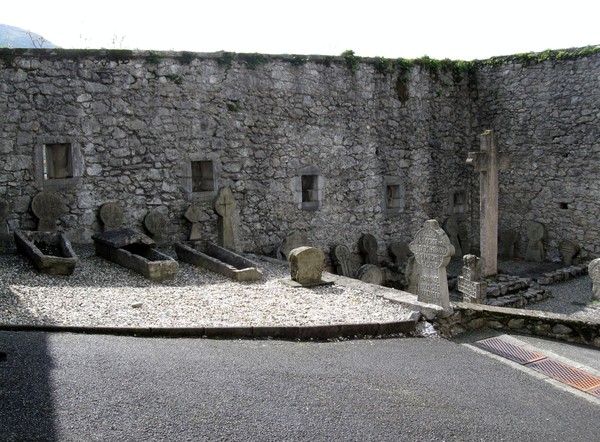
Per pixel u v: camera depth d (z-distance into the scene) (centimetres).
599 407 528
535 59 1462
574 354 681
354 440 419
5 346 531
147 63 1135
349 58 1369
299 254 886
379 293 830
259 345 618
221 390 477
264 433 415
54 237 976
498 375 591
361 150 1411
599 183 1376
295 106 1307
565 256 1436
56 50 1055
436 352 652
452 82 1555
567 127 1419
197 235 1200
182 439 396
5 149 1027
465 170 1612
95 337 588
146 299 756
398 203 1486
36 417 404
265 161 1280
